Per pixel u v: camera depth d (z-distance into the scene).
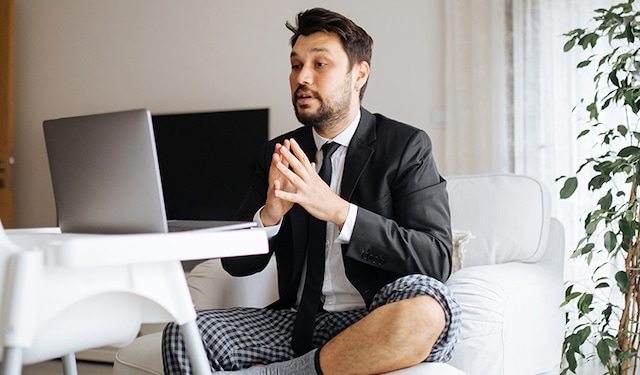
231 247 1.00
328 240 1.71
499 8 3.29
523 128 3.18
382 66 3.59
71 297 0.92
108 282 0.96
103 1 4.48
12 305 0.88
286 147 1.44
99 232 1.10
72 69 4.56
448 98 3.41
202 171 3.92
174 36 4.25
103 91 4.46
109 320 1.04
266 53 3.96
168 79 4.25
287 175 1.41
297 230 1.73
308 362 1.35
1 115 4.43
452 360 1.60
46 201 4.60
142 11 4.36
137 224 1.05
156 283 1.00
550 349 1.82
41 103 4.65
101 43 4.48
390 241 1.53
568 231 2.95
